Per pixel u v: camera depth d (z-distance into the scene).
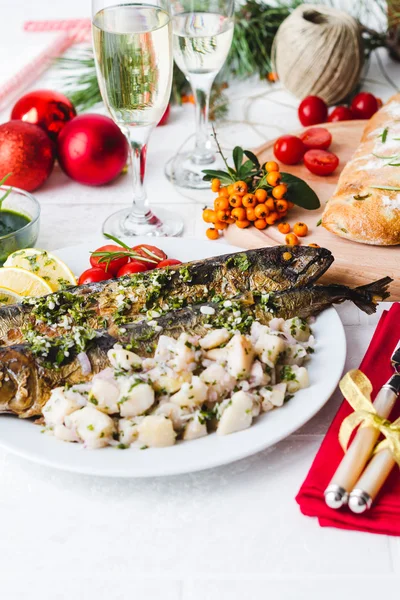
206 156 0.85
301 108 0.89
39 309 0.59
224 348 0.54
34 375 0.53
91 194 0.81
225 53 0.76
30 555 0.49
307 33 0.90
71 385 0.53
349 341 0.62
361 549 0.49
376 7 1.09
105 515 0.51
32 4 1.20
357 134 0.85
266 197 0.71
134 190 0.75
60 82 1.00
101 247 0.68
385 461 0.48
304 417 0.52
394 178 0.70
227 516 0.50
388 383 0.53
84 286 0.61
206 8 0.73
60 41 1.04
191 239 0.69
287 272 0.62
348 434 0.50
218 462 0.50
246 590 0.47
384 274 0.66
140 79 0.66
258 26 0.99
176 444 0.51
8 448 0.51
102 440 0.51
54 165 0.86
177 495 0.52
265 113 0.93
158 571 0.48
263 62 1.00
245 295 0.59
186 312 0.57
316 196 0.73
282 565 0.48
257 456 0.54
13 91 0.97
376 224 0.68
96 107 0.96
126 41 0.64
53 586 0.47
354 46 0.90
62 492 0.52
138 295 0.60
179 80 0.95
